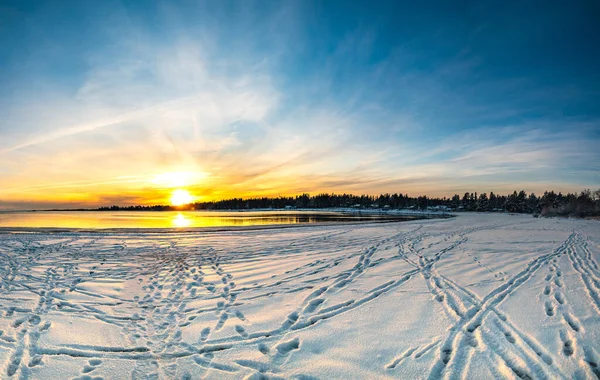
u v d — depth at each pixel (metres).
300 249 14.00
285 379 3.98
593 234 18.58
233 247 14.95
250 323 5.73
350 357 4.44
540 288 7.17
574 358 4.13
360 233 20.50
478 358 4.26
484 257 11.16
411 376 3.94
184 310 6.46
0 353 4.64
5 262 11.59
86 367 4.29
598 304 5.98
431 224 28.80
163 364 4.38
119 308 6.62
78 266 10.87
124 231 23.22
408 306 6.32
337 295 7.21
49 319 5.99
